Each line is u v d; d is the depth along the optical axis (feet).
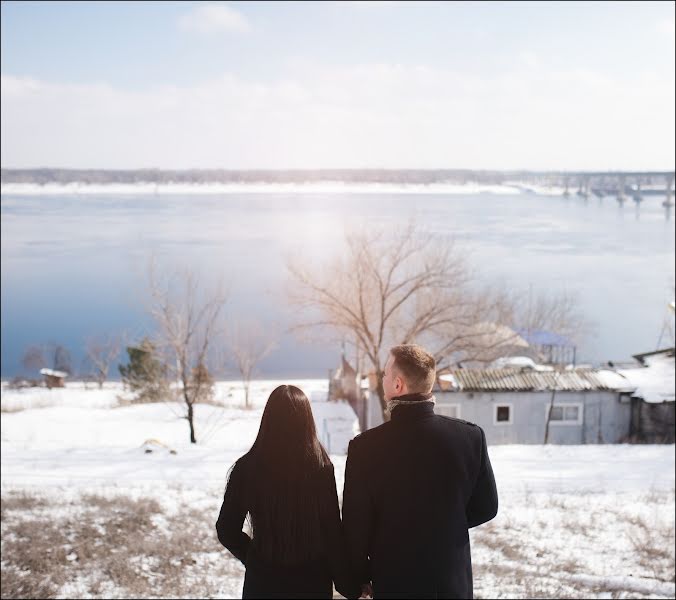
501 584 33.19
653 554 39.06
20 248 451.53
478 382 91.15
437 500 10.16
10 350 224.74
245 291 266.98
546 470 63.62
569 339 154.40
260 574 10.93
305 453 10.78
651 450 72.18
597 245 435.94
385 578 10.17
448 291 92.58
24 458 65.62
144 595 31.19
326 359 197.26
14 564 34.96
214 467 62.80
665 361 104.12
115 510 45.55
